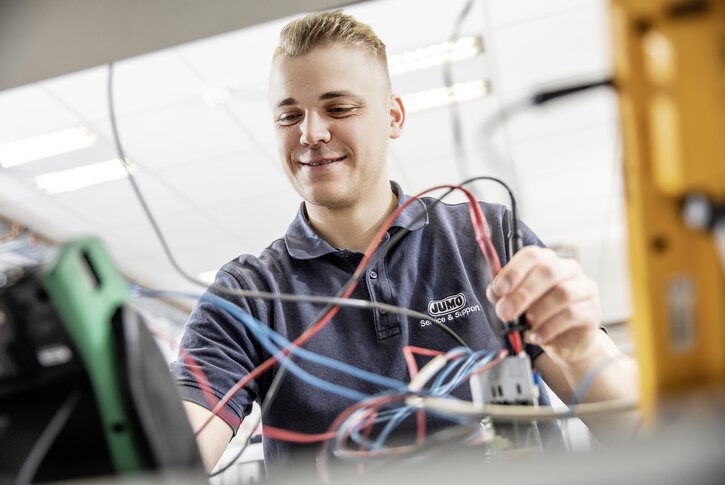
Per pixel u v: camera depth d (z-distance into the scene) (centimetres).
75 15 151
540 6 258
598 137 374
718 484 29
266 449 96
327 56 108
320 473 50
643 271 39
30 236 404
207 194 395
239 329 101
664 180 37
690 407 34
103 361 46
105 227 422
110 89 125
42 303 45
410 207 119
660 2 35
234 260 116
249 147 346
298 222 120
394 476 33
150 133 321
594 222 527
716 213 35
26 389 46
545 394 88
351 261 110
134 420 46
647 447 30
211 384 90
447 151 367
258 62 273
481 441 52
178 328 542
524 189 445
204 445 83
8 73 152
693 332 38
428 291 106
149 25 148
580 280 67
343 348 100
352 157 111
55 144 323
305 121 109
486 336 101
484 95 315
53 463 46
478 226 73
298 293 107
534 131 356
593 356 68
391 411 74
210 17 146
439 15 254
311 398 96
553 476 30
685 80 35
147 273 502
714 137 35
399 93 305
